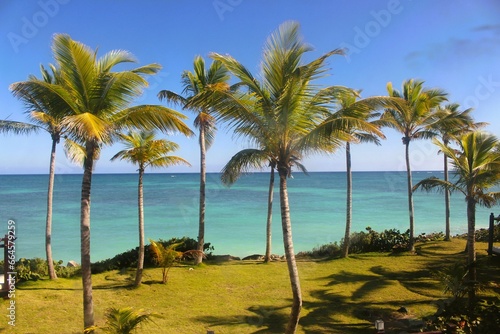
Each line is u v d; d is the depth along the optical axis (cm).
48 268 1532
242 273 1664
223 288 1427
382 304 1219
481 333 736
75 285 1455
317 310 1169
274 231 3061
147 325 1039
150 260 1805
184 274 1639
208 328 1025
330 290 1384
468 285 1009
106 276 1598
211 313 1148
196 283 1494
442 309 898
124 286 1437
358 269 1703
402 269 1681
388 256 1966
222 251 2412
